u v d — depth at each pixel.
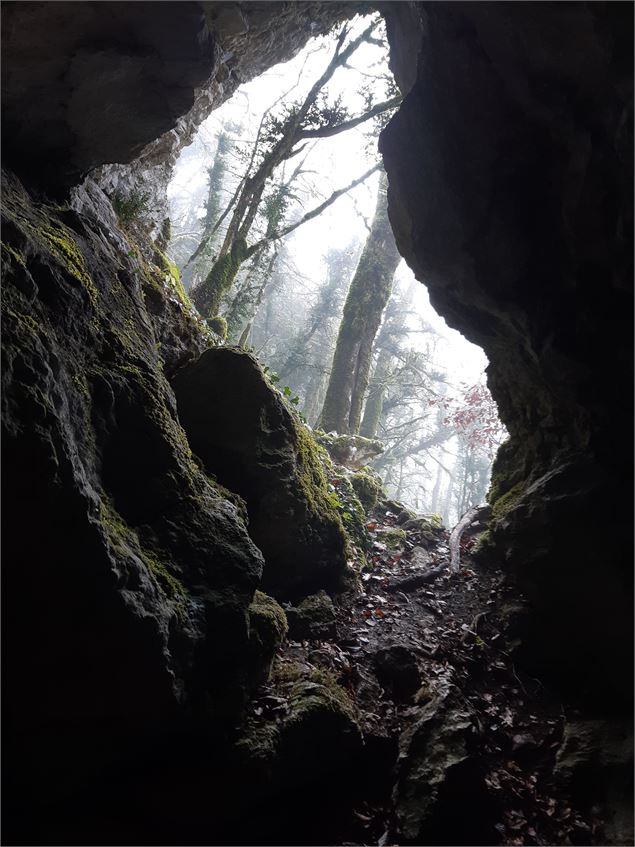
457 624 5.89
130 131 4.14
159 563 3.67
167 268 7.34
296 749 3.78
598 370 4.85
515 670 5.40
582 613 5.21
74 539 2.95
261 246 10.63
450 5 3.89
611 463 5.19
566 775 4.38
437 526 8.34
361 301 13.48
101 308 4.29
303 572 5.73
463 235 5.02
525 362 5.89
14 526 2.76
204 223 14.95
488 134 4.43
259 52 5.89
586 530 5.12
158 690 3.22
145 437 4.04
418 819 3.75
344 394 13.12
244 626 3.89
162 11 3.31
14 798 2.97
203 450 5.33
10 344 2.90
